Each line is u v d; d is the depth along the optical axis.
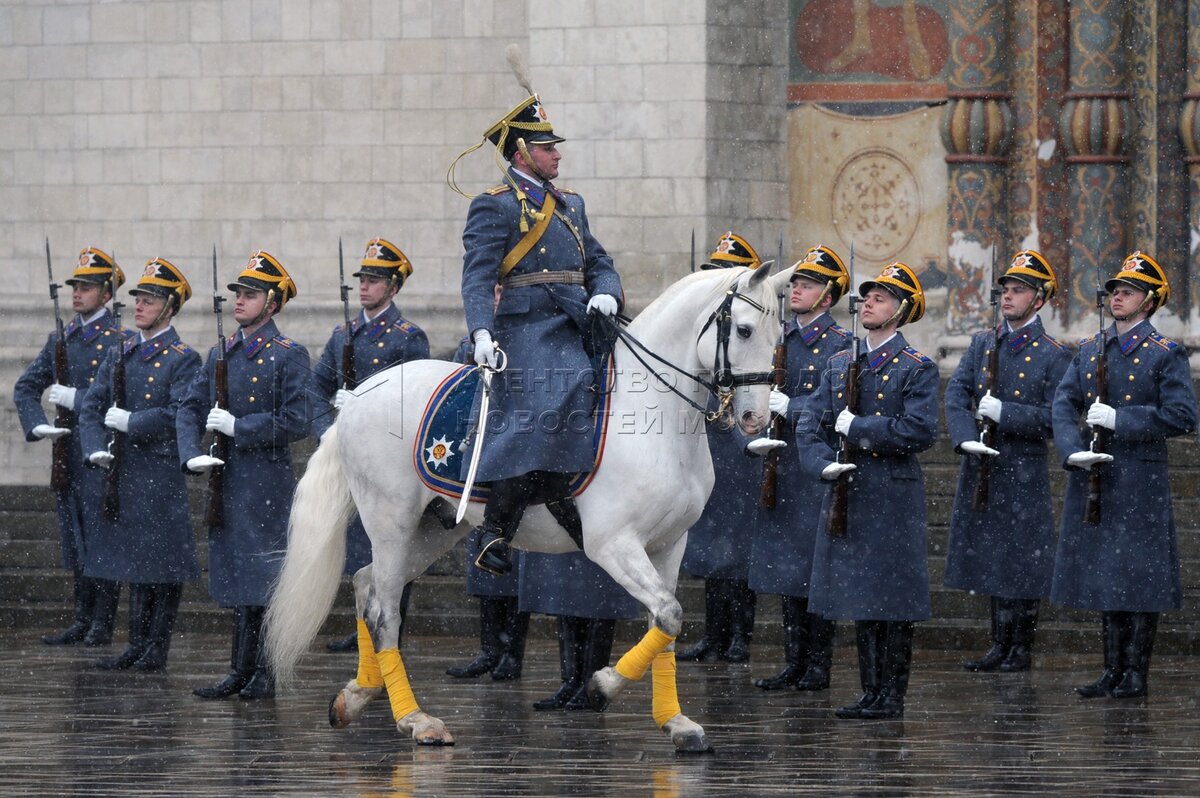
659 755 16.28
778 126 34.31
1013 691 20.48
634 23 33.22
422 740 16.89
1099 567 20.23
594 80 33.47
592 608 19.17
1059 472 26.62
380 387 17.52
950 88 32.19
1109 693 20.05
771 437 21.23
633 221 33.31
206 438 29.88
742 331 15.57
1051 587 21.22
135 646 22.83
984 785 14.70
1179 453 26.47
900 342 18.89
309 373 20.67
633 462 15.96
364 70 36.41
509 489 16.19
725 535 23.05
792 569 20.89
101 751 16.69
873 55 34.12
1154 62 31.05
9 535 28.94
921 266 34.06
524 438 15.95
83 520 25.09
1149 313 20.72
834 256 21.39
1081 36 31.02
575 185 33.59
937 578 25.19
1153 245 31.11
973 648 24.14
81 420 23.22
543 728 17.97
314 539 17.58
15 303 37.59
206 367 21.03
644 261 33.28
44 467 35.16
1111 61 30.92
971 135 32.06
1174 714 18.69
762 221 34.06
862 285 21.11
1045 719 18.39
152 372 22.75
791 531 21.00
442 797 14.31
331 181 36.59
